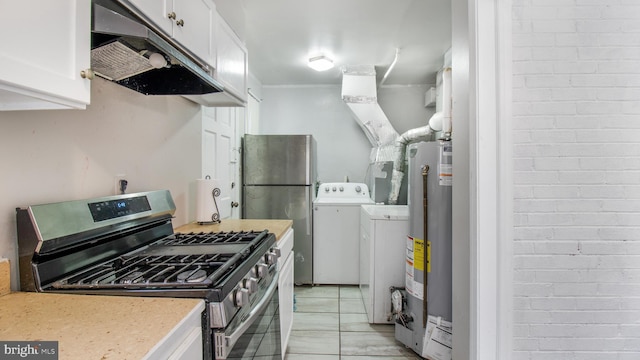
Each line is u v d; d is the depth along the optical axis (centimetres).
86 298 79
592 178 141
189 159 191
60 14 70
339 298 283
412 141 314
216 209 192
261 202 318
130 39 91
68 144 103
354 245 313
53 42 68
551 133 140
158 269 98
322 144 395
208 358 80
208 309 80
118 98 127
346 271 314
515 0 138
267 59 311
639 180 142
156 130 156
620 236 142
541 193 140
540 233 141
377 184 331
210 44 150
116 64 106
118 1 91
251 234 151
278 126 397
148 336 61
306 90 394
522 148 140
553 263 141
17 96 67
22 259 85
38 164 92
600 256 142
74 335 61
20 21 60
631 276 142
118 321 67
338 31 252
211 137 233
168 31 113
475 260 135
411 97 392
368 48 285
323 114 394
